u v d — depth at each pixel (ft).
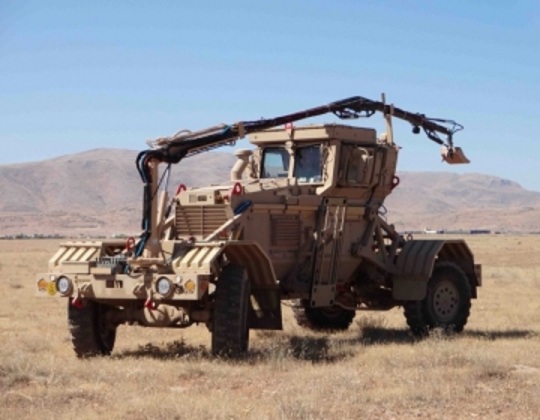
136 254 44.73
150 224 44.52
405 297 54.08
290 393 34.88
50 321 61.67
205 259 42.47
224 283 43.62
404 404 33.17
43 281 45.47
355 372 39.78
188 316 44.73
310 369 40.81
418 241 55.57
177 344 47.93
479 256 195.00
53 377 38.14
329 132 51.72
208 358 43.78
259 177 55.21
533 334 54.49
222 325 43.37
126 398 33.96
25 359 40.63
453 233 572.10
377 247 55.11
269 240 48.78
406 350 45.88
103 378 38.27
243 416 30.86
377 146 54.44
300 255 50.47
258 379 38.65
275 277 46.14
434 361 42.22
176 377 38.91
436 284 54.80
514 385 36.83
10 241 383.04
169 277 42.27
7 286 97.50
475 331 56.29
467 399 34.12
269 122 48.70
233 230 46.24
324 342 50.93
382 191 55.57
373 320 62.39
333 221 51.93
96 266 44.47
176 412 31.30
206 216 46.83
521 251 223.10
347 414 31.48
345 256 53.62
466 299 56.03
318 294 51.11
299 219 50.39
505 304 74.79
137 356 45.52
